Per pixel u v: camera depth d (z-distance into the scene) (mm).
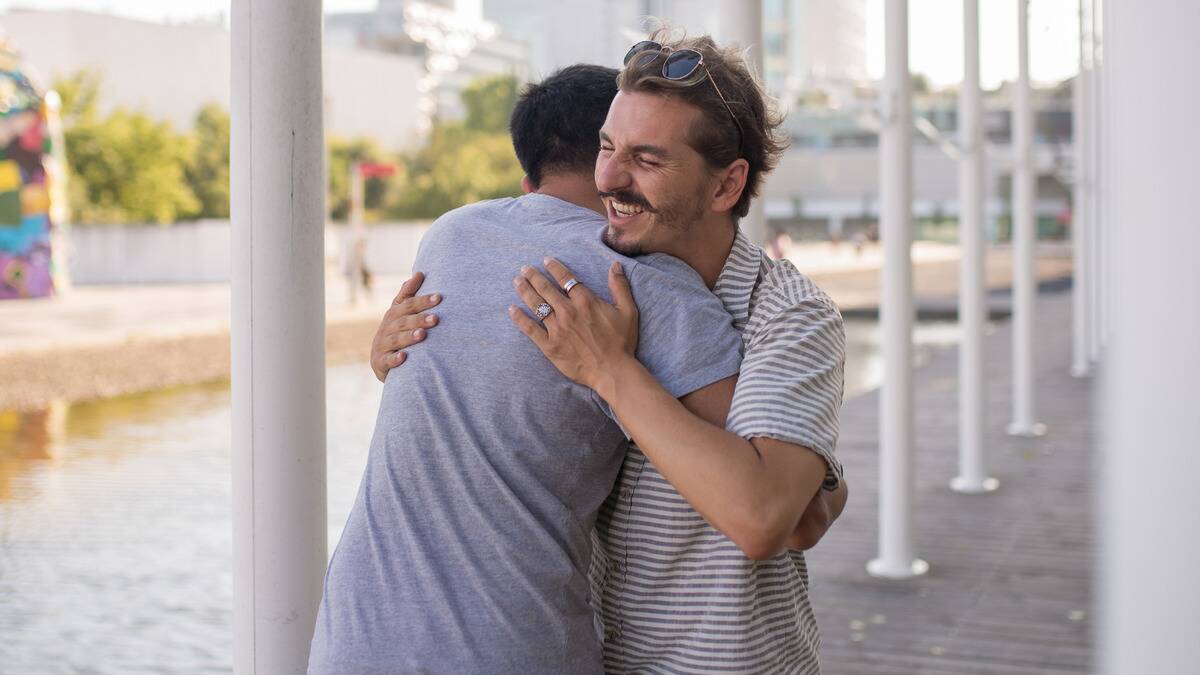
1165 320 577
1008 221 46344
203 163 36312
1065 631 4574
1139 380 590
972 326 7270
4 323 20062
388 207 40531
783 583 1415
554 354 1330
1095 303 13250
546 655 1330
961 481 7367
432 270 1477
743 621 1349
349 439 9938
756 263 1439
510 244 1438
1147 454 585
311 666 1389
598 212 1545
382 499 1392
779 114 1469
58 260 25922
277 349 1979
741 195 1413
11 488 8094
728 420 1304
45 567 6070
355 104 45719
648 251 1385
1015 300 9398
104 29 38312
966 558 5703
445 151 41344
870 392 12047
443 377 1385
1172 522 576
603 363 1311
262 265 1971
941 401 11469
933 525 6406
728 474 1231
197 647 4832
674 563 1383
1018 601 4988
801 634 1443
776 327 1351
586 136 1536
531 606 1331
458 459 1356
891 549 5441
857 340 18688
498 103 42688
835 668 4199
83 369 14672
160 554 6328
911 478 5430
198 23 41000
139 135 33750
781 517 1231
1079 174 12898
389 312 1472
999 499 7055
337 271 35750
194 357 16250
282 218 1964
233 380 2021
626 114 1349
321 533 2033
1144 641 589
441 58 60781
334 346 17500
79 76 35594
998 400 11492
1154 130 579
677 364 1327
